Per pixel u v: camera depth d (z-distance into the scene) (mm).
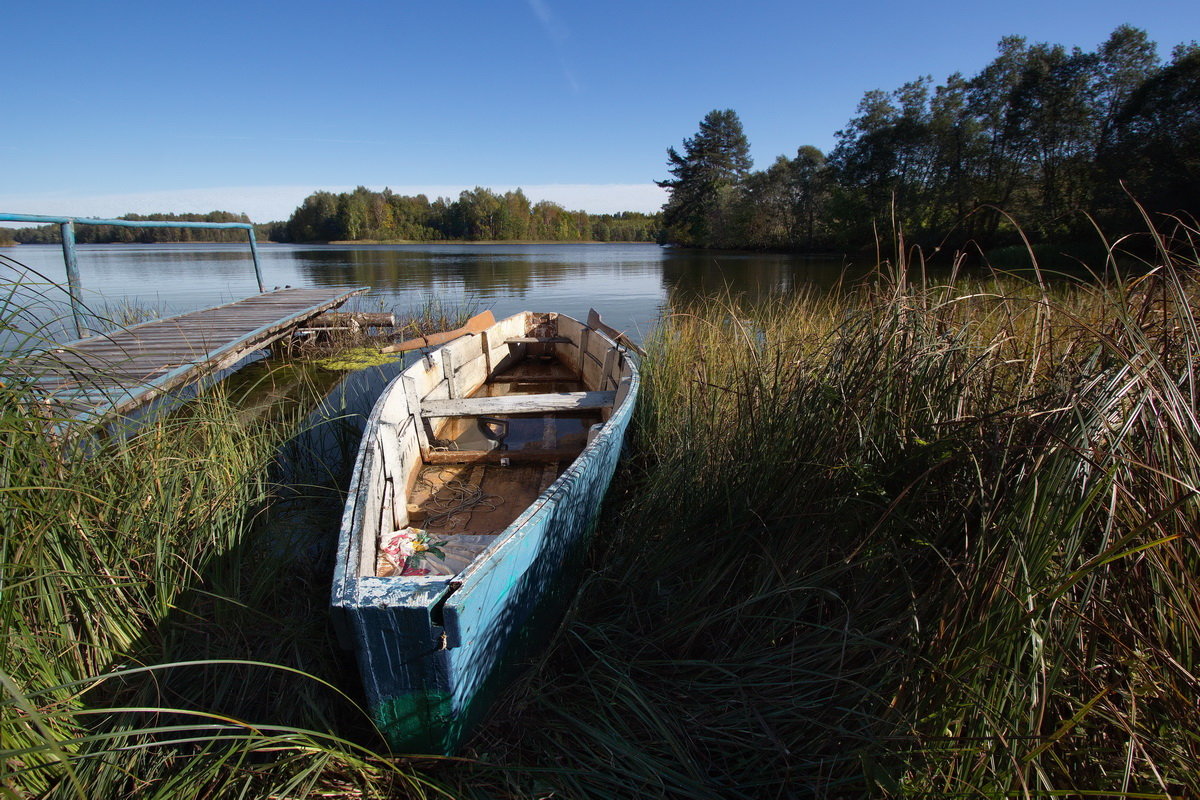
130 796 1853
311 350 9055
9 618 1781
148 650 2348
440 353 5020
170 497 2738
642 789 1950
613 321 12109
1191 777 1424
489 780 2020
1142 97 23406
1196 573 1578
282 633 2553
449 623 1776
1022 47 31094
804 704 2057
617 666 2377
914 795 1589
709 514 2912
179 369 4875
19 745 1675
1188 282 2180
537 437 4961
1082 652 1640
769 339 4977
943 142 32562
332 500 3990
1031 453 1794
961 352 2428
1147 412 1672
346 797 1938
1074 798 1509
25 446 2104
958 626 1718
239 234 83875
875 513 2283
